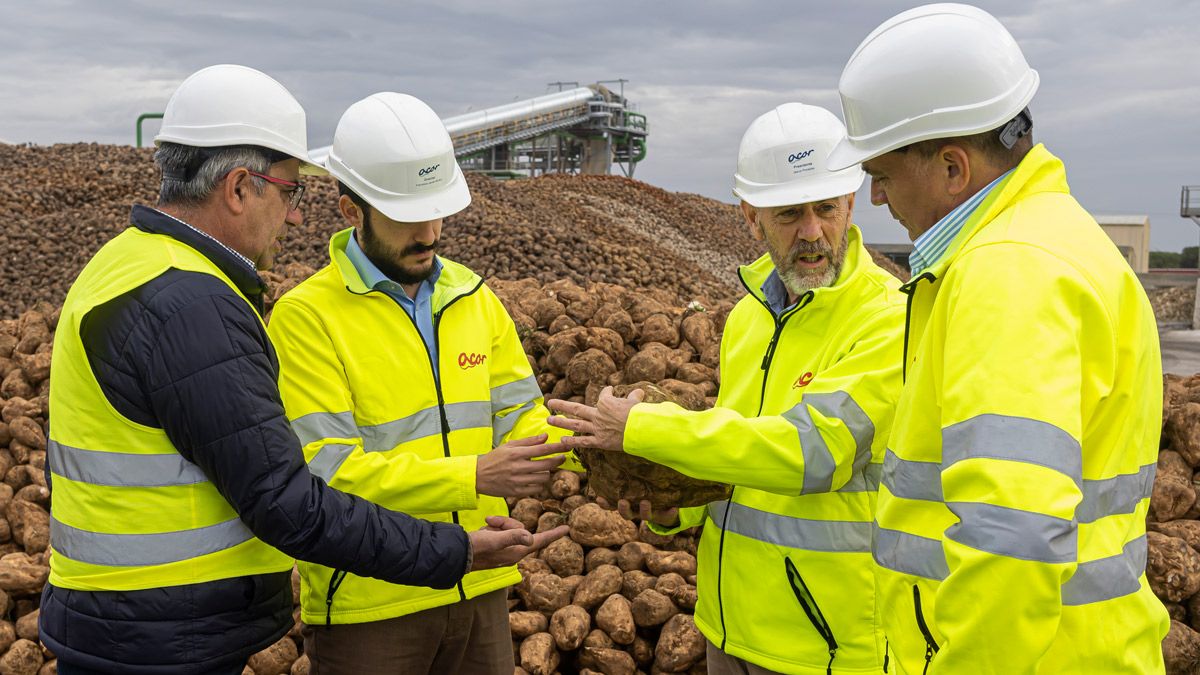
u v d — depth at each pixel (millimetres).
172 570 2059
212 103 2154
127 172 19016
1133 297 1611
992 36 1721
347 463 2445
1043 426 1426
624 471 2477
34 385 5461
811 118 2451
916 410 1724
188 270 2045
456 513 2680
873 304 2354
